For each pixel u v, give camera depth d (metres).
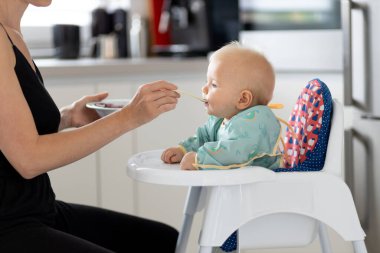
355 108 2.26
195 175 1.39
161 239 1.78
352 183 2.29
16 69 1.47
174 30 3.45
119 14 3.38
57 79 2.68
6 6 1.58
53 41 3.21
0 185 1.47
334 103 1.60
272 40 3.03
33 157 1.40
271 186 1.48
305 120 1.62
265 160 1.57
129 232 1.76
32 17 3.40
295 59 2.97
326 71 2.90
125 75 2.86
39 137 1.42
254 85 1.60
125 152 2.82
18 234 1.43
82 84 2.74
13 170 1.49
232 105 1.60
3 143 1.40
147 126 2.85
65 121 1.85
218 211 1.46
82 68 2.73
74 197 2.73
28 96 1.49
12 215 1.46
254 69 1.60
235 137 1.51
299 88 2.89
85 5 3.54
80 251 1.39
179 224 2.96
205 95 1.64
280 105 1.65
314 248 2.79
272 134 1.56
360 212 2.25
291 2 2.96
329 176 1.50
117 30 3.38
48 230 1.45
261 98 1.62
